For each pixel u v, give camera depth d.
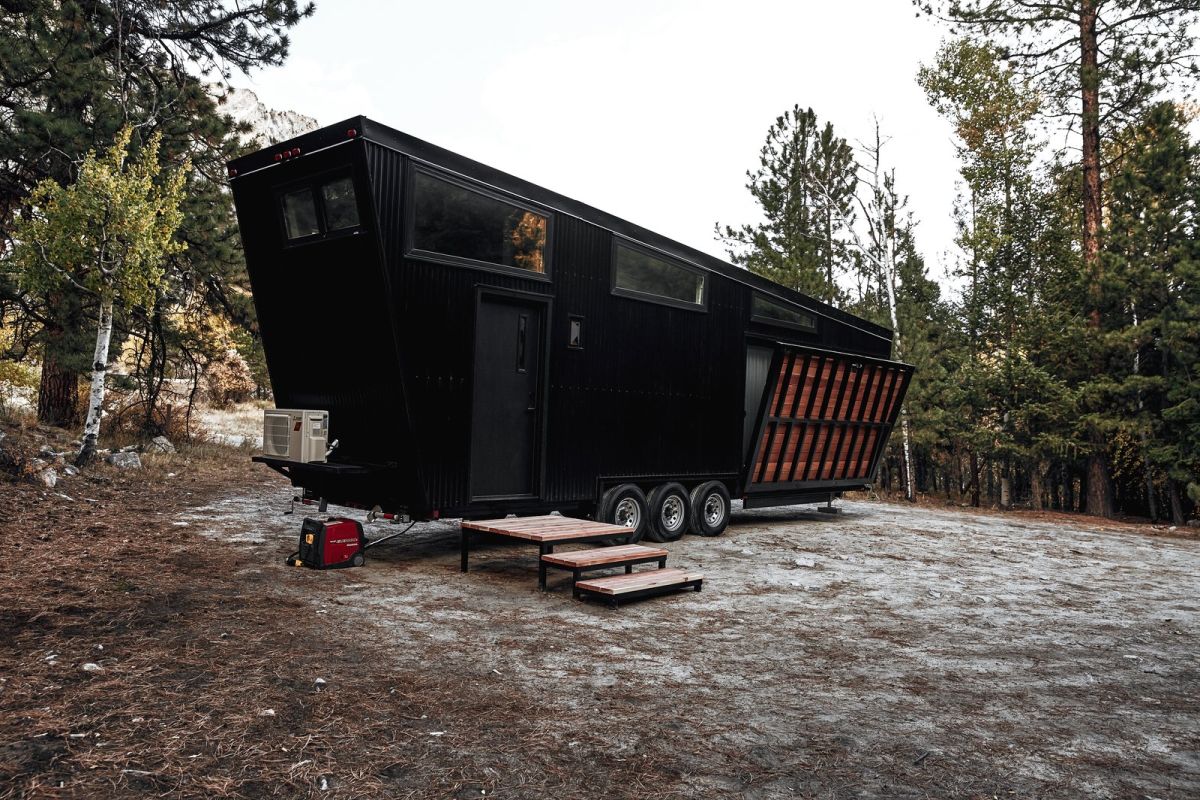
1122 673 5.23
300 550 7.59
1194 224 15.72
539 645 5.33
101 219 11.72
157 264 12.66
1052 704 4.55
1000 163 19.38
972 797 3.30
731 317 11.37
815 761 3.61
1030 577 8.86
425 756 3.47
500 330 8.31
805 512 15.24
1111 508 17.44
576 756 3.55
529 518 8.10
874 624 6.34
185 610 5.68
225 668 4.49
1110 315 17.22
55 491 10.02
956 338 21.09
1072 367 17.50
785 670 5.02
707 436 11.02
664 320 10.24
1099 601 7.65
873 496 20.58
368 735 3.67
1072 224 19.45
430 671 4.66
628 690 4.50
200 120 15.47
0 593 5.71
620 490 9.61
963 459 22.09
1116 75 17.28
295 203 7.89
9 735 3.41
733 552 9.72
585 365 9.16
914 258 23.48
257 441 21.20
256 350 19.12
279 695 4.11
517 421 8.50
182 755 3.33
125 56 14.38
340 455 8.11
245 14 15.02
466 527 7.64
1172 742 4.01
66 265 11.94
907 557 9.91
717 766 3.51
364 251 7.16
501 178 8.14
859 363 13.25
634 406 9.84
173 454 16.28
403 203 7.21
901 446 21.72
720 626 6.09
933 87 20.41
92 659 4.49
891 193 20.77
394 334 7.16
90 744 3.38
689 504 10.88
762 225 25.20
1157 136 16.42
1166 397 15.70
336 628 5.47
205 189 15.69
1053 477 20.11
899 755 3.71
